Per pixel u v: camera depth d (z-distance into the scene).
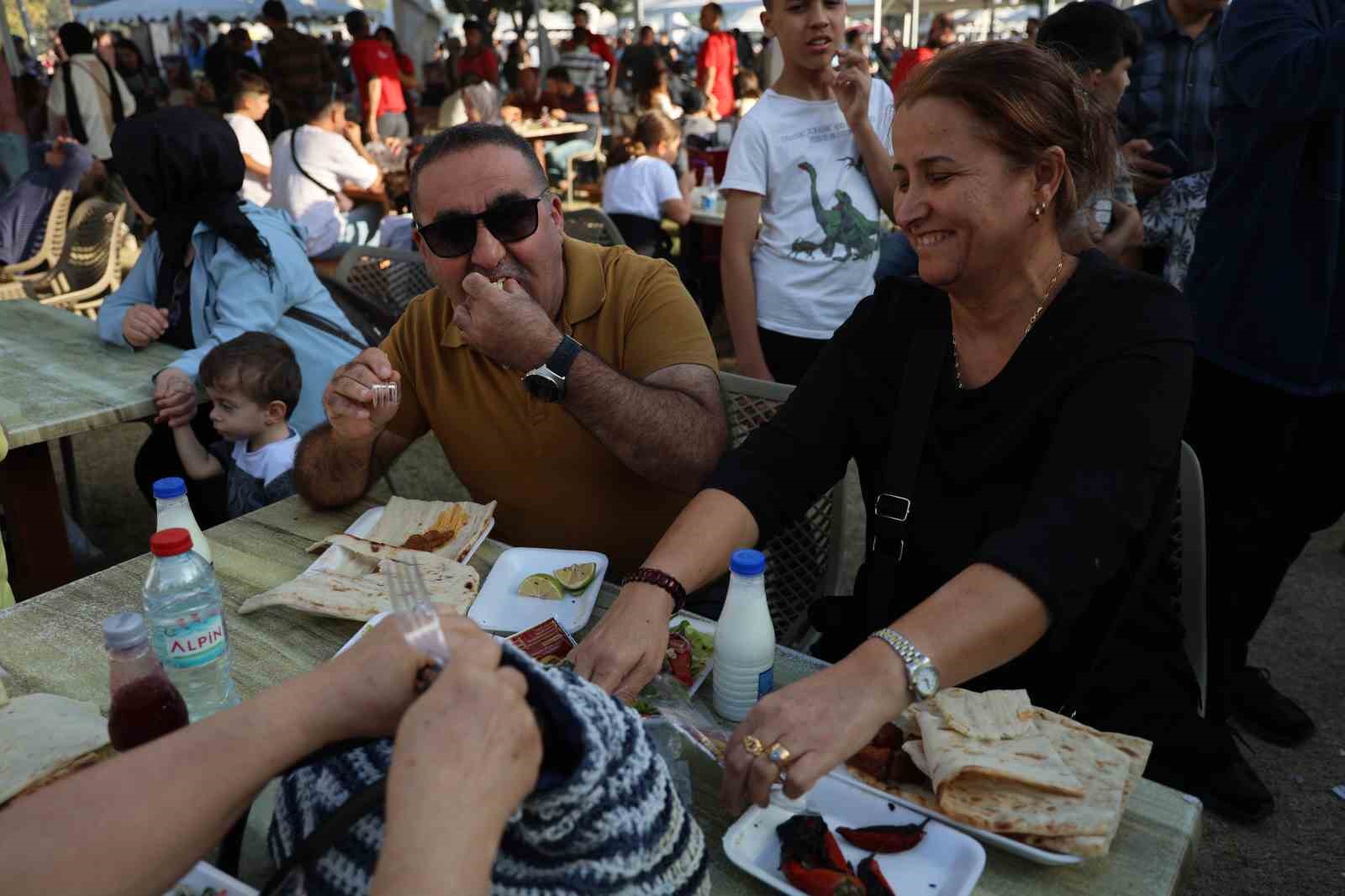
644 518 1.91
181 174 2.75
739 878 1.01
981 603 1.09
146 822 0.65
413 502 1.81
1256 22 2.05
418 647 0.72
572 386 1.63
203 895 0.94
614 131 10.80
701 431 1.75
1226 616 2.30
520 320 1.61
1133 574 1.33
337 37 17.02
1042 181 1.25
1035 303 1.33
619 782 0.73
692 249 5.98
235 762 0.68
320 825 0.72
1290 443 2.23
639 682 1.23
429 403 1.98
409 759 0.61
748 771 1.00
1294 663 2.80
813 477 1.52
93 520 3.75
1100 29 2.43
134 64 10.31
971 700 1.18
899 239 3.76
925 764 1.11
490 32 14.34
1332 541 3.46
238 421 2.55
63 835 0.64
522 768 0.63
